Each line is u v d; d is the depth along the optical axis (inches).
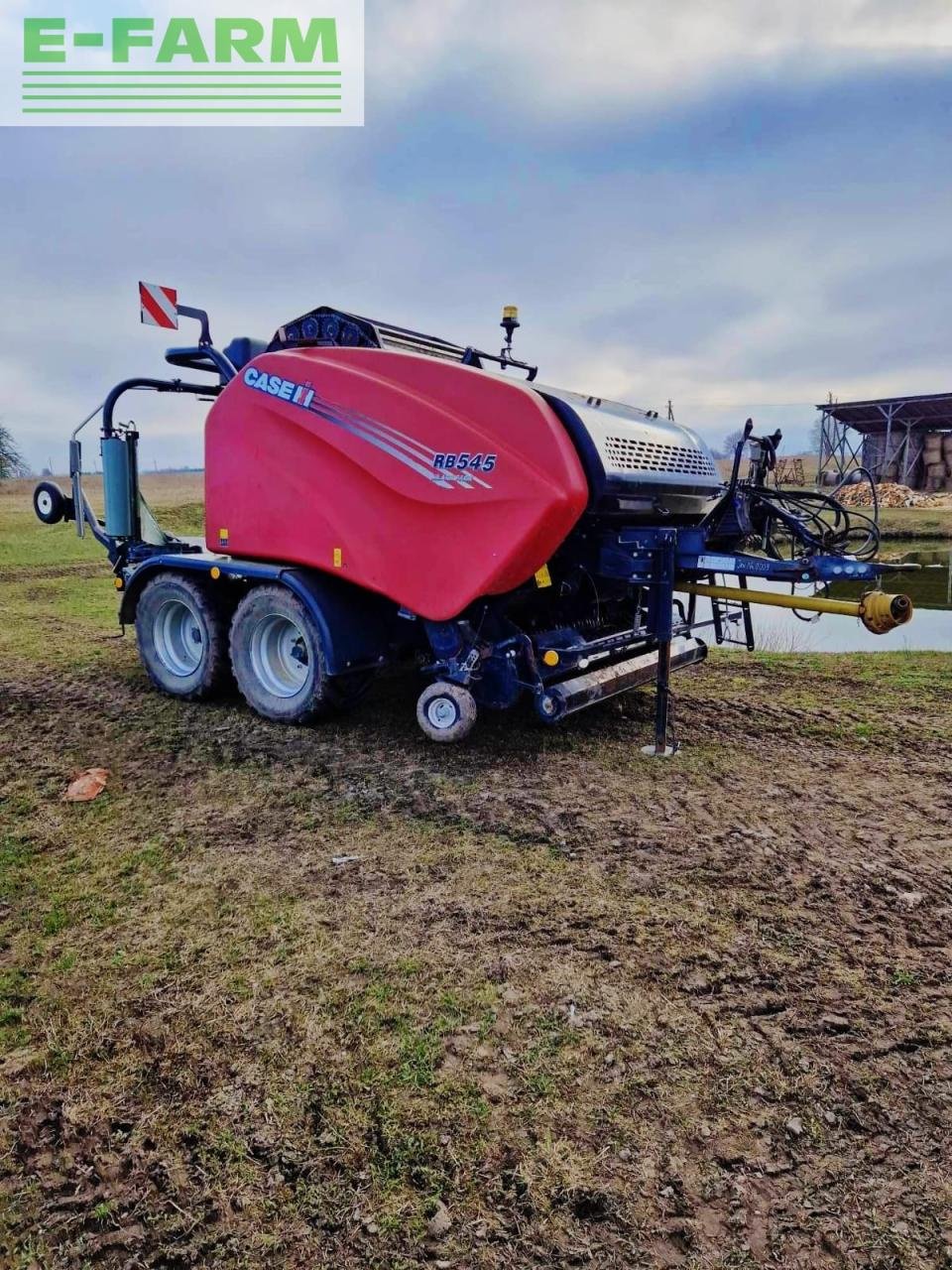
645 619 203.8
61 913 119.2
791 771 176.7
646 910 120.9
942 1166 77.4
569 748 189.5
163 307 214.1
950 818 153.3
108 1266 67.9
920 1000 100.8
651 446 186.5
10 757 181.6
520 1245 69.7
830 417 956.6
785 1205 73.6
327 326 194.4
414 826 148.5
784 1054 91.6
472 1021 96.4
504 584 165.5
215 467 204.5
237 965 106.9
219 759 181.2
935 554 507.2
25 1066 89.2
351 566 180.9
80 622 346.3
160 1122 81.8
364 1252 69.0
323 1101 84.3
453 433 164.4
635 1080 87.5
